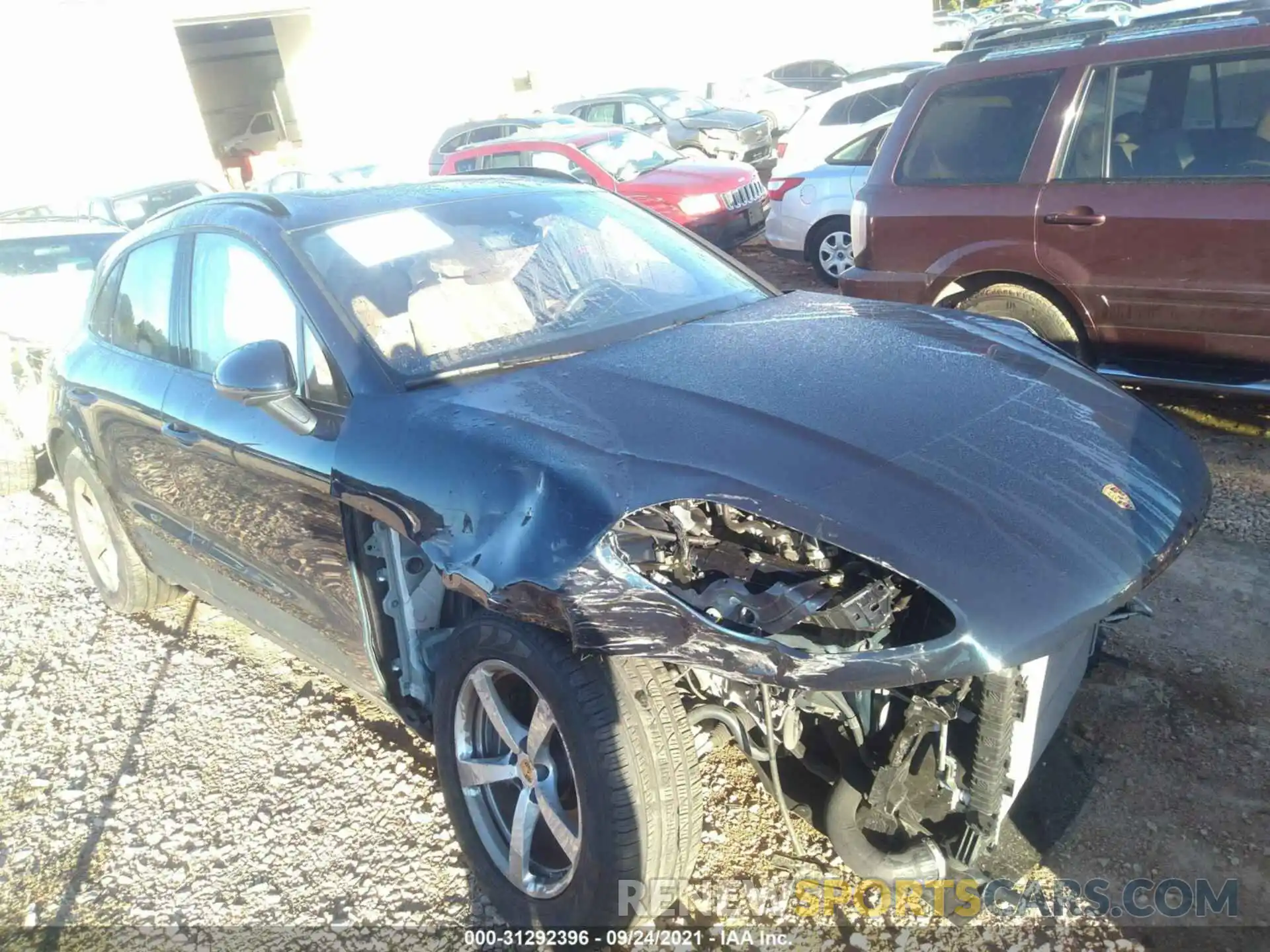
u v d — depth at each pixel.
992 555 2.16
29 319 6.82
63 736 3.76
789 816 2.60
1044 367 2.99
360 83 23.92
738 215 11.21
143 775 3.46
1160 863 2.68
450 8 24.12
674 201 10.94
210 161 21.45
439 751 2.74
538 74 25.39
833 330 3.19
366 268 3.20
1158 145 5.00
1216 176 4.83
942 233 5.69
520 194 3.81
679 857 2.38
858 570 2.22
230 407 3.32
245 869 2.98
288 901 2.84
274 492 3.14
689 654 2.16
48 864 3.10
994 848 2.68
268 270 3.23
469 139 14.84
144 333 3.93
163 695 3.96
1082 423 2.68
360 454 2.76
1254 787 2.89
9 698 4.05
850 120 11.45
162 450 3.69
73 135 19.73
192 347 3.64
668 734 2.32
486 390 2.79
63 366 4.37
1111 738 3.13
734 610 2.20
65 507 6.30
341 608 3.07
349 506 2.81
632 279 3.55
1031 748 2.36
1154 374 5.24
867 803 2.44
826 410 2.57
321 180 15.02
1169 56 4.97
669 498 2.28
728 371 2.81
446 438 2.59
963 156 5.63
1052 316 5.46
